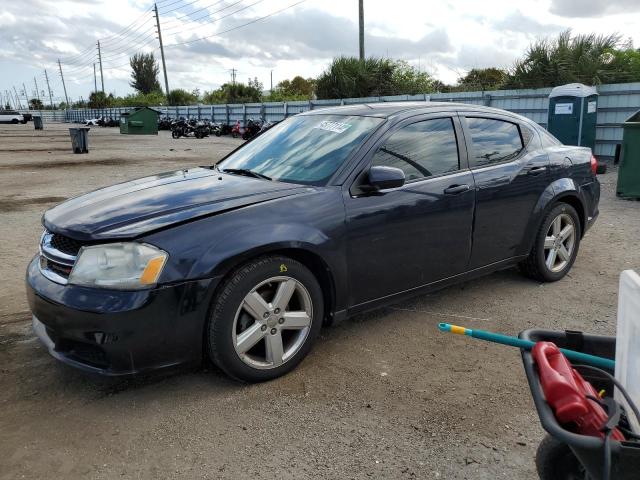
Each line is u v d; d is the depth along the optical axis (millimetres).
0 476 2461
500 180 4301
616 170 12594
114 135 37188
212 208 3109
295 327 3291
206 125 32531
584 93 12562
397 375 3334
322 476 2459
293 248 3158
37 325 3299
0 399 3082
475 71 21359
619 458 1533
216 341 2994
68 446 2674
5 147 23547
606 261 5660
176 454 2611
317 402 3037
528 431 2787
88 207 3307
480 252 4277
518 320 4152
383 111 4047
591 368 1938
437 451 2631
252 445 2672
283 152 4020
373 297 3674
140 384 3227
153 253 2828
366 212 3500
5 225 7453
